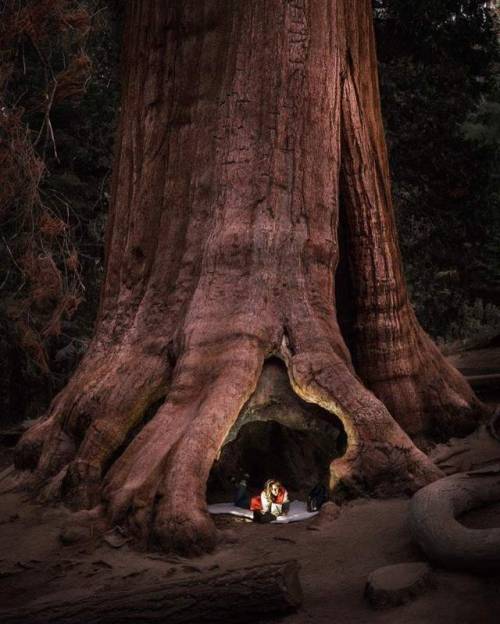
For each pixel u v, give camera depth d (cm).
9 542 682
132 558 614
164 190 916
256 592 486
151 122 940
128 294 913
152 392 819
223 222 862
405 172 2175
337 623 481
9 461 1268
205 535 623
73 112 2012
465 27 2177
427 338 978
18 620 477
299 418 812
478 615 471
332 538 634
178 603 485
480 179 2161
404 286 959
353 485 716
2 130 1472
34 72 1845
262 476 991
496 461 779
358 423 738
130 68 984
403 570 520
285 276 844
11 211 1648
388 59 2178
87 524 675
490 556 509
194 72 920
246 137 882
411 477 711
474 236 2183
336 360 788
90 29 1596
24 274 1590
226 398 733
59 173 2025
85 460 766
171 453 687
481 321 2270
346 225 944
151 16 963
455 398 899
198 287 841
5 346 1861
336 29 928
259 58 895
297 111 890
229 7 914
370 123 968
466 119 2119
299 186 877
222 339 797
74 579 584
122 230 952
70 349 1905
